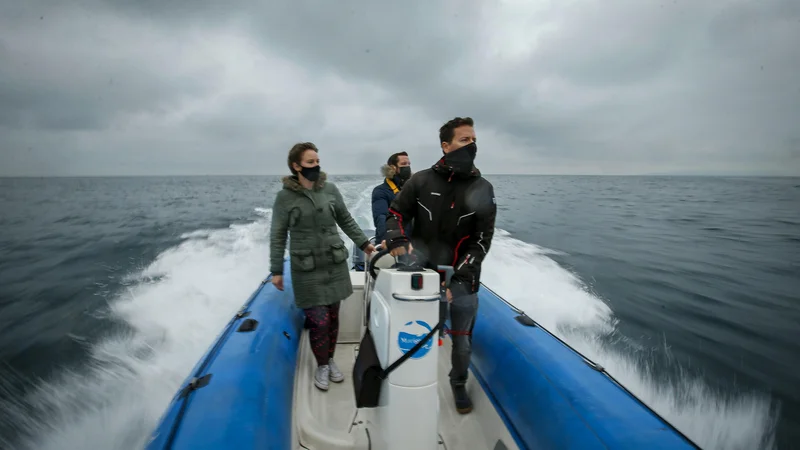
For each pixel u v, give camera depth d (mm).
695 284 6824
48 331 4859
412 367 1242
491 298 2803
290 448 1617
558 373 1750
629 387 3646
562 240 10633
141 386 3512
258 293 2895
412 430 1260
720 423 3182
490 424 1868
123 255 8961
